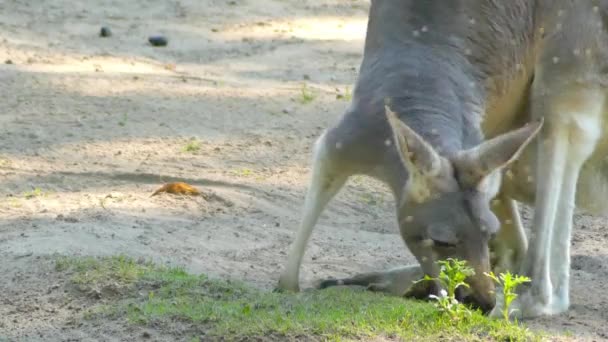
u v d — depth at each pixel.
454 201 9.84
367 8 27.30
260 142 17.25
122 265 11.15
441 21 10.94
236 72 21.56
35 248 11.84
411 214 10.02
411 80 10.67
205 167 15.97
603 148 11.56
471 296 9.83
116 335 9.70
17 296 10.62
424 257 10.08
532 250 11.08
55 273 11.05
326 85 20.81
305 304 10.28
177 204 14.22
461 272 9.59
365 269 12.42
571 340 9.89
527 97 11.73
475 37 11.01
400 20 11.02
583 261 13.05
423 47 10.90
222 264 12.09
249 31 24.67
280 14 26.20
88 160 15.97
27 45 22.23
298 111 18.95
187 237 12.94
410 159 9.82
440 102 10.57
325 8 26.98
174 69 21.58
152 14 25.38
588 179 11.80
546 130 11.23
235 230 13.45
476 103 10.92
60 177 15.14
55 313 10.26
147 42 23.33
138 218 13.47
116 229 12.89
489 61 11.11
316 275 12.08
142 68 21.42
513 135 9.83
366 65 11.16
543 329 10.34
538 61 11.36
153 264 11.41
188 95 19.53
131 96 19.22
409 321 9.70
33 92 19.06
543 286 10.93
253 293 10.66
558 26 11.21
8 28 23.27
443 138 10.24
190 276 10.98
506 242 12.34
